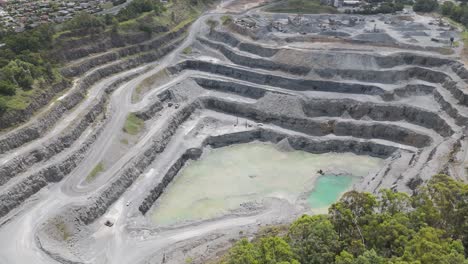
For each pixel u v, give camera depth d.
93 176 80.38
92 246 67.62
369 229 43.25
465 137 85.00
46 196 74.19
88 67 112.94
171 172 88.94
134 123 98.31
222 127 106.88
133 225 72.69
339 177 89.31
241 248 42.44
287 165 94.12
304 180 88.25
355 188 81.94
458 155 78.19
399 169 85.06
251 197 82.75
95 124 95.00
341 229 44.72
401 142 98.00
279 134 102.88
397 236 41.41
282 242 41.31
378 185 79.81
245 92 117.19
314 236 41.97
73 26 118.06
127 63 121.81
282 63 120.44
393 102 105.12
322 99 107.38
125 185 81.50
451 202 45.19
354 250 40.84
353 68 114.50
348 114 105.38
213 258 60.94
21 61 93.62
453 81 104.38
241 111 111.88
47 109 89.44
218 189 85.50
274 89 114.06
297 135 101.75
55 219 68.62
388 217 44.22
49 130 86.50
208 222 74.44
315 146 99.19
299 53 120.44
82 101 100.19
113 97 107.25
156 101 108.25
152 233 71.12
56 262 60.91
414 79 112.69
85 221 71.44
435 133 95.94
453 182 48.38
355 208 46.78
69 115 93.25
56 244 65.31
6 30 116.69
